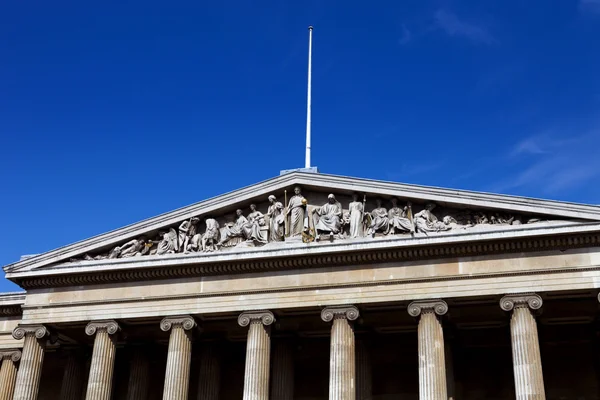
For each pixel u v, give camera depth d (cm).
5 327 5859
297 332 5394
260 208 5078
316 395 5578
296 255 4788
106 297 5131
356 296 4684
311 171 5000
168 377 4803
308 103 5703
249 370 4688
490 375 5312
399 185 4775
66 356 6016
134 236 5191
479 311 4869
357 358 5147
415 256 4666
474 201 4612
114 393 5953
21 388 5041
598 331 5059
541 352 5272
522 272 4462
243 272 4947
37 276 5241
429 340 4469
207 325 5284
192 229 5106
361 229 4775
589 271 4375
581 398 5081
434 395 4338
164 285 5062
